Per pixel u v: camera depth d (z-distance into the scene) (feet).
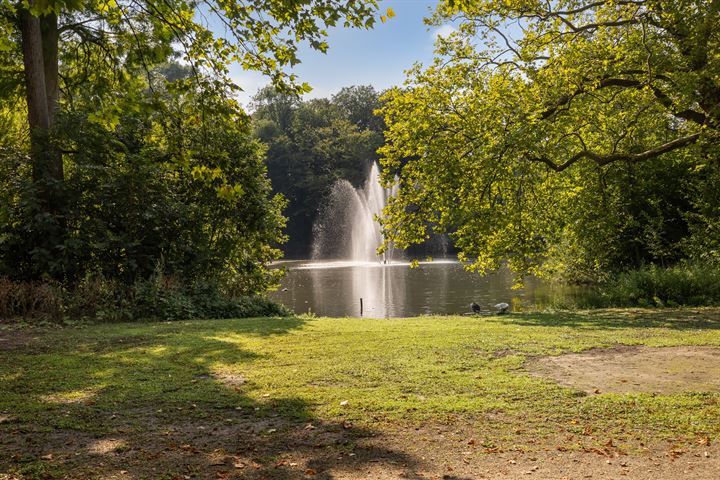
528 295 75.15
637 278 57.31
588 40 51.19
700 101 44.68
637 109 56.44
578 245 79.15
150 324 38.42
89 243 44.09
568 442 15.53
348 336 32.48
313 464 14.11
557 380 22.06
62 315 40.09
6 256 44.29
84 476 13.29
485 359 25.71
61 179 46.60
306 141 255.09
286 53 22.58
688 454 14.65
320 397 19.71
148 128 47.98
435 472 13.60
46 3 13.35
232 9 22.04
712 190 62.34
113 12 24.80
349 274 117.29
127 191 47.11
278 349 28.45
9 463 14.05
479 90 48.78
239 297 50.80
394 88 50.98
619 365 24.53
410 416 17.61
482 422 17.11
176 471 13.65
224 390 20.75
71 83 57.36
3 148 48.75
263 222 57.31
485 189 47.24
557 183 64.18
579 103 48.37
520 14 51.70
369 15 21.59
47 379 22.34
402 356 26.53
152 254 48.88
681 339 30.27
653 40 45.62
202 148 21.34
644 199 72.43
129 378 22.52
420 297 76.59
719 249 60.23
